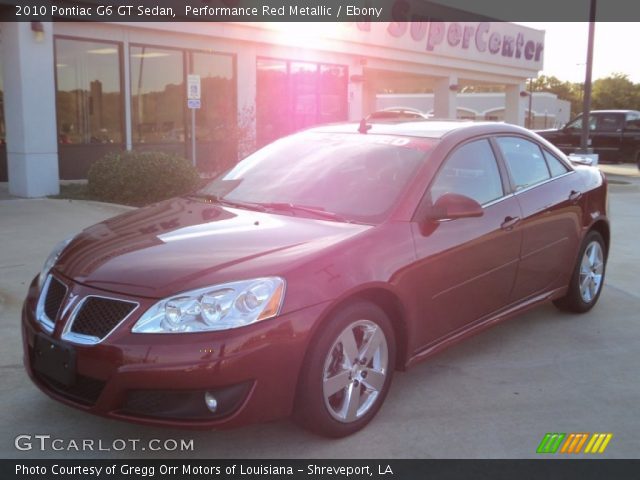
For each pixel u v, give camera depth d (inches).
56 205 403.9
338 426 134.9
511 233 179.0
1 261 272.2
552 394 162.1
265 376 121.5
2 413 147.3
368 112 1063.6
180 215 162.2
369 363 142.1
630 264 308.3
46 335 130.0
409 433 140.9
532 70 1079.0
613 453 134.7
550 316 224.2
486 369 177.0
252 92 639.1
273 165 183.9
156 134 577.6
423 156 167.3
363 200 158.4
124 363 118.1
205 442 136.3
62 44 506.0
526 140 202.2
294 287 126.0
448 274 158.1
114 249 140.7
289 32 646.5
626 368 179.8
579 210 212.2
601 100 3284.9
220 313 120.0
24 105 431.5
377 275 138.7
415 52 816.3
